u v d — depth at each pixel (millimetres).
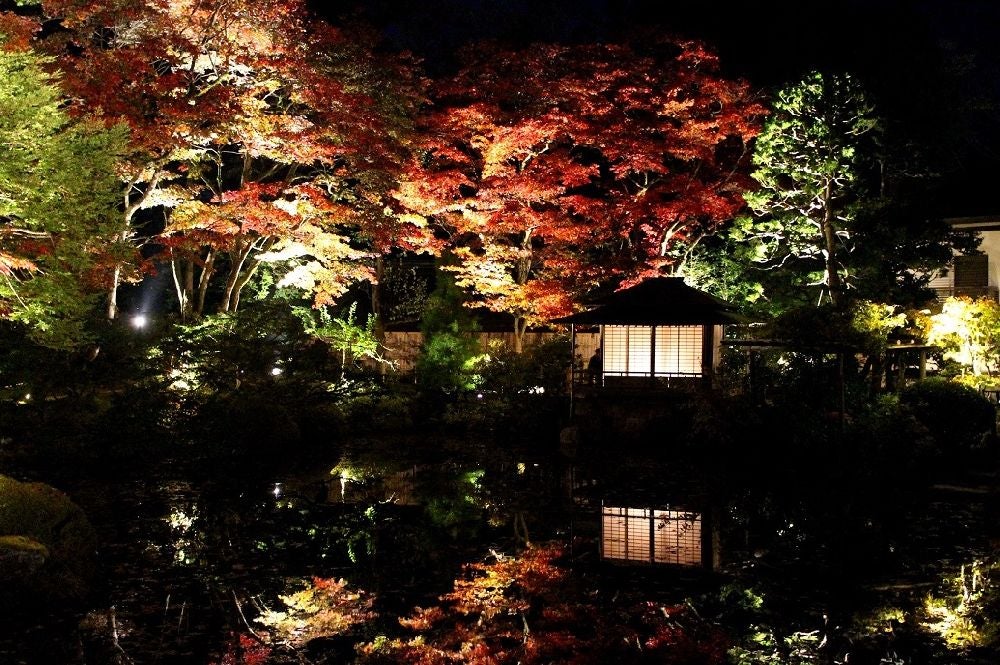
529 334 32719
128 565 11656
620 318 22922
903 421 18531
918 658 8625
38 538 10359
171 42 20141
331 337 27422
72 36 20328
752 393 20922
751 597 10602
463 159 26297
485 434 26000
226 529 13836
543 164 26641
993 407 19156
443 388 28141
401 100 25109
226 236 21703
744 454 20703
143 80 19094
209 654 8609
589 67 27391
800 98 22234
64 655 8492
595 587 11008
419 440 24953
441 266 28688
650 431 22656
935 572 11484
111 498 15953
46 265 11422
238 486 17531
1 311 10891
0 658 8383
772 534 13695
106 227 11352
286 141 21875
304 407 24469
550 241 26734
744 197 23281
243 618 9688
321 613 9898
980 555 12219
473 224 26266
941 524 13977
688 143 26062
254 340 22922
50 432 17875
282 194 26297
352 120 22094
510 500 16516
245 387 22719
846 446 18672
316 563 11953
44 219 10602
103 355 19156
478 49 28266
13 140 10320
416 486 17938
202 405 21156
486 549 12852
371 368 32406
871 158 22906
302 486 17750
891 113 24266
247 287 32750
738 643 9078
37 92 10383
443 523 14508
